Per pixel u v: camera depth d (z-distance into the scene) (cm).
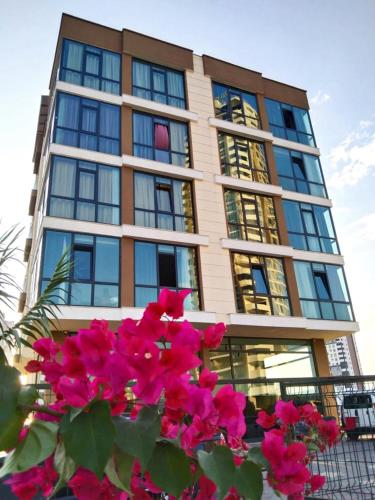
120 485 81
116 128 1384
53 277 381
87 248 1153
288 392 391
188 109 1558
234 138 1614
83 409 78
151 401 85
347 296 1513
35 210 1833
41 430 85
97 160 1280
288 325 1287
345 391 399
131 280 1164
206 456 90
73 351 91
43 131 1877
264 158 1641
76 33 1461
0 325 292
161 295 103
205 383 112
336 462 360
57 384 104
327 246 1588
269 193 1539
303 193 1636
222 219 1410
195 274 1295
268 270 1417
